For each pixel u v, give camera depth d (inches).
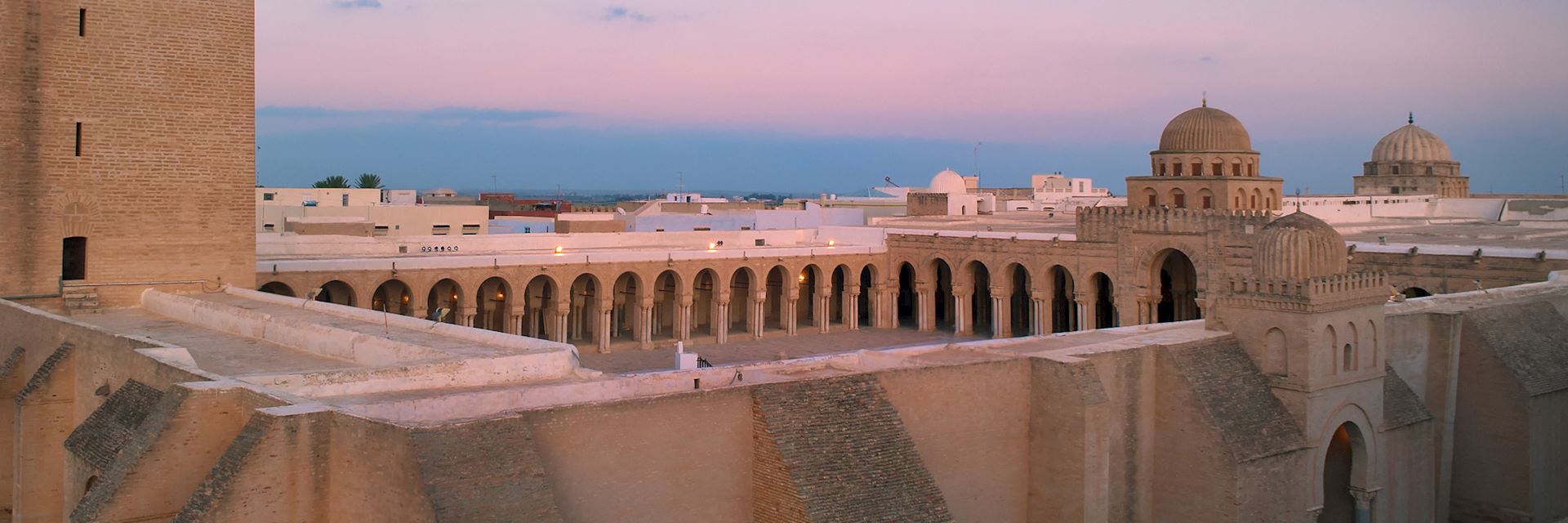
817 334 3043.8
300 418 848.3
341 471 852.6
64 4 1455.5
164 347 1099.9
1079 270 2768.2
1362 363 1419.8
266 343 1285.7
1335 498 1488.7
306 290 2159.2
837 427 1058.7
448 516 784.3
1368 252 2297.0
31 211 1445.6
